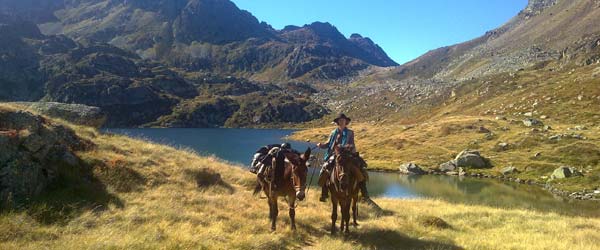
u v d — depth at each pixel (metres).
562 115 96.88
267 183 13.02
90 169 15.51
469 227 16.45
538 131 76.56
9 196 11.74
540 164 56.72
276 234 12.35
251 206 16.31
